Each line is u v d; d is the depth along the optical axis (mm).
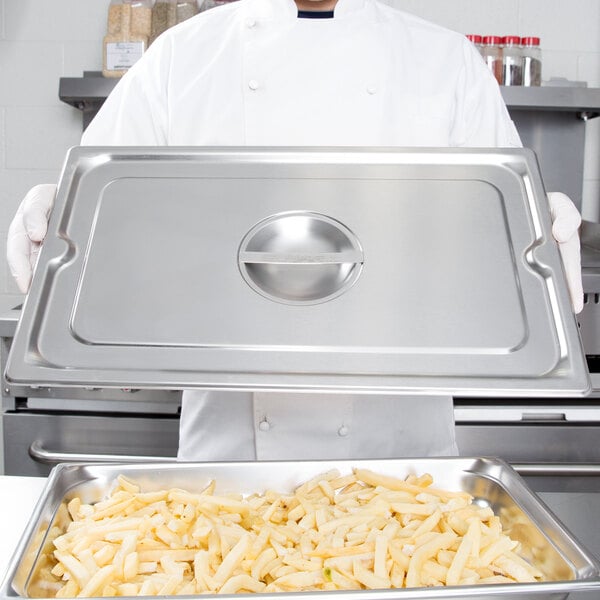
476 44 1853
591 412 1615
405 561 630
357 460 777
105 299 683
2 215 2072
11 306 2096
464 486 773
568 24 2037
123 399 1613
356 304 689
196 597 512
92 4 1993
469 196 795
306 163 833
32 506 781
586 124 2045
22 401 1635
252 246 756
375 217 769
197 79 1083
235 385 607
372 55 1066
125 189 796
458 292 699
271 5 1063
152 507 712
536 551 667
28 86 2025
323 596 514
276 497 738
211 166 828
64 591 603
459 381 613
